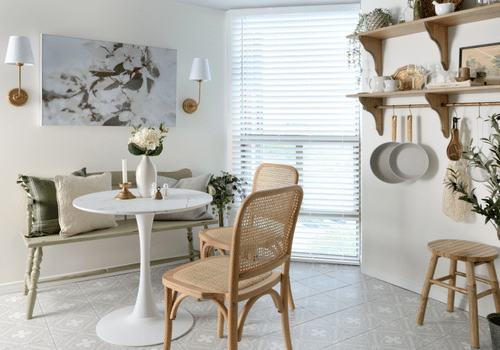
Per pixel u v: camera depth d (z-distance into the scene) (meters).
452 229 2.83
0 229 3.02
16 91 2.97
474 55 2.61
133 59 3.43
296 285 3.26
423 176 2.99
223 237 2.75
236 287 1.70
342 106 3.71
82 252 3.33
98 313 2.71
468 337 2.40
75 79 3.18
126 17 3.41
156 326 2.48
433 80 2.80
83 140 3.28
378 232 3.35
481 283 2.68
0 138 2.98
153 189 2.52
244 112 3.96
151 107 3.54
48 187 2.89
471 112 2.68
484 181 2.53
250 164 3.98
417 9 2.74
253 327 2.54
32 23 3.02
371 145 3.34
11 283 3.07
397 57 3.12
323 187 3.80
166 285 1.94
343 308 2.81
